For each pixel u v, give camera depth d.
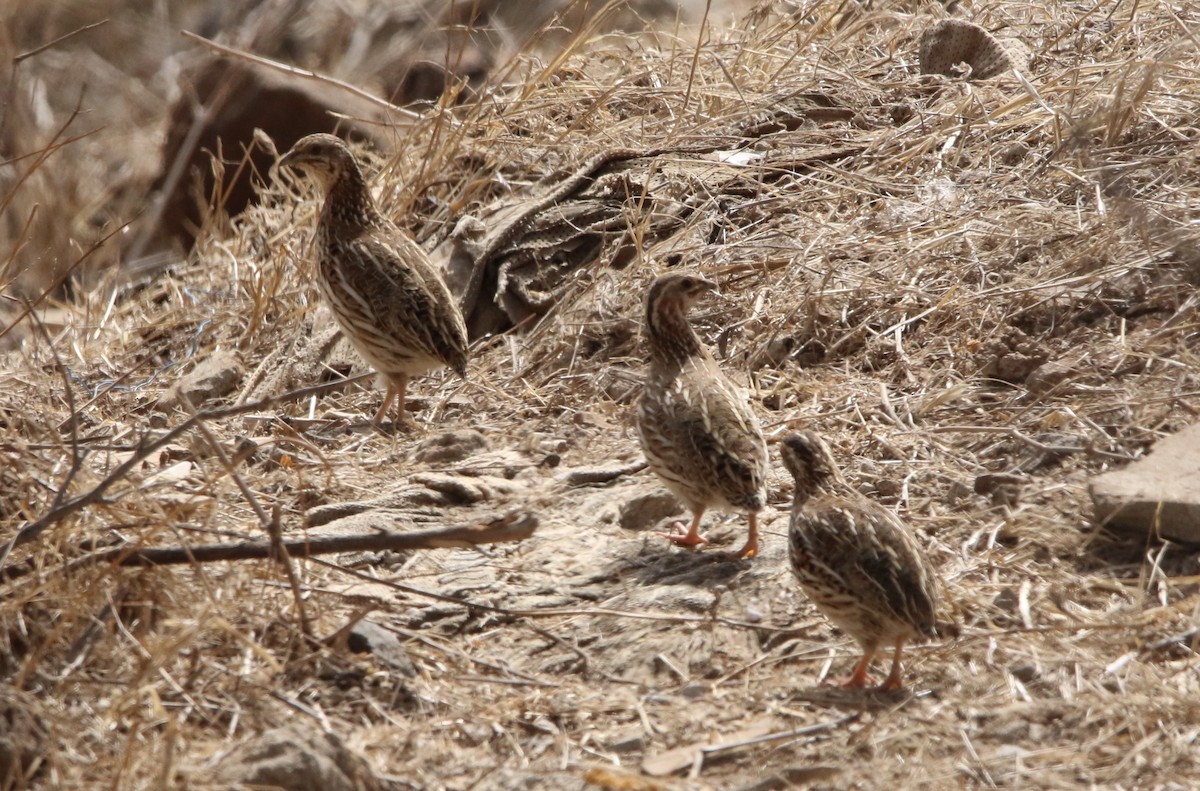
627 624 9.68
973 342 12.05
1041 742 8.19
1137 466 10.09
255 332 15.11
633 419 12.48
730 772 8.24
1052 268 12.59
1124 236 12.59
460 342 12.94
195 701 8.71
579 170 15.73
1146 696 8.38
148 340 15.89
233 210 21.27
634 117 17.16
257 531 10.75
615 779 8.11
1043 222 13.18
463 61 23.19
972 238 13.20
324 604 9.77
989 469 10.79
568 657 9.45
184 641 8.42
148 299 16.92
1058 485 10.34
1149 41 15.71
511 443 12.41
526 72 18.95
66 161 27.34
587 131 16.94
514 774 8.30
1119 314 11.99
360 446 12.70
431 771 8.39
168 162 22.91
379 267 12.88
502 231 14.97
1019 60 16.00
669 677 9.20
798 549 9.09
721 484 10.13
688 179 15.23
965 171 14.28
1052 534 9.97
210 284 16.80
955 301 12.48
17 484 10.44
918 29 17.83
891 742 8.27
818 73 17.08
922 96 16.25
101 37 34.94
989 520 10.24
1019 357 11.76
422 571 10.48
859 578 8.69
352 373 14.35
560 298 14.38
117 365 15.05
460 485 11.43
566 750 8.53
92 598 9.20
